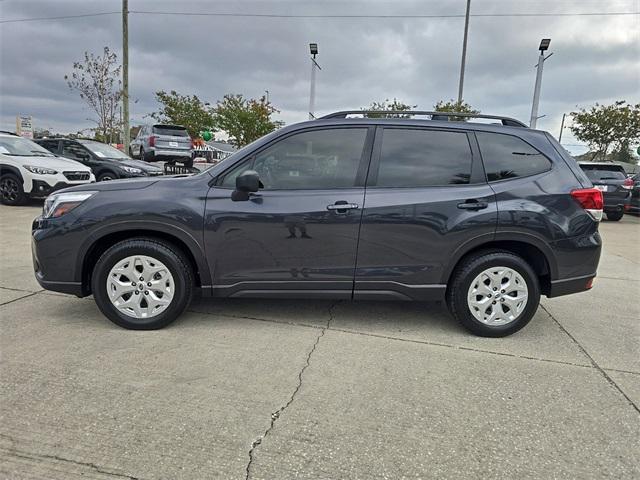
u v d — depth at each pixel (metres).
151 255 3.52
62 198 3.55
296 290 3.61
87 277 3.66
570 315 4.39
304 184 3.55
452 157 3.62
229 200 3.50
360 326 3.87
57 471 2.04
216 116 27.25
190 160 18.55
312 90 17.31
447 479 2.07
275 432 2.37
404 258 3.55
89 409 2.51
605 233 10.81
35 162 10.23
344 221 3.47
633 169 30.52
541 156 3.68
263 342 3.46
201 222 3.47
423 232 3.51
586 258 3.63
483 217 3.50
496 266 3.60
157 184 3.61
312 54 17.03
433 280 3.60
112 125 24.72
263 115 25.86
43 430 2.32
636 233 10.88
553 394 2.84
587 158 32.41
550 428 2.48
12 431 2.30
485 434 2.41
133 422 2.41
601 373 3.15
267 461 2.15
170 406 2.57
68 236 3.47
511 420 2.54
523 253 3.79
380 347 3.45
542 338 3.76
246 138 25.95
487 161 3.62
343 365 3.13
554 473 2.12
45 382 2.77
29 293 4.43
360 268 3.56
